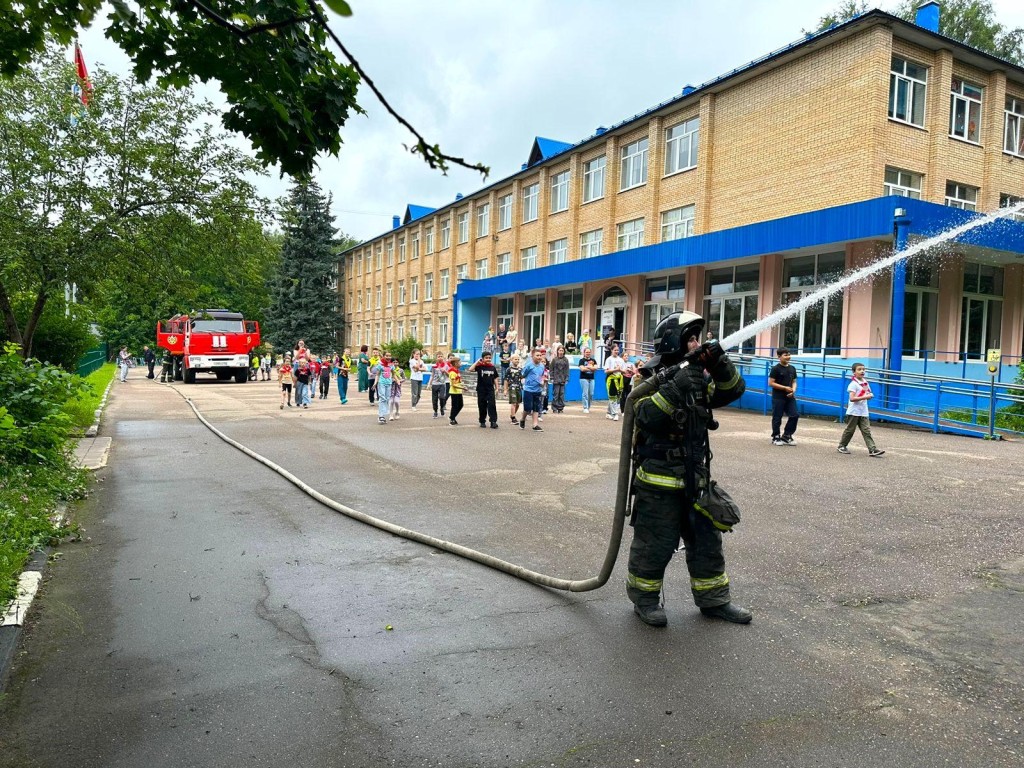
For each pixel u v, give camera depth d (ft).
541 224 104.88
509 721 9.77
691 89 80.59
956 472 29.86
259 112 10.82
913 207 51.70
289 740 9.30
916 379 54.13
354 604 14.30
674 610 14.08
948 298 63.98
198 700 10.36
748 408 62.54
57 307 55.52
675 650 12.10
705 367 13.20
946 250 58.75
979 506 23.32
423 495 25.07
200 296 48.24
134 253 41.42
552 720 9.79
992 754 8.98
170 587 15.29
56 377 24.91
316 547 18.45
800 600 14.62
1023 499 24.41
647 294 84.02
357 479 28.12
